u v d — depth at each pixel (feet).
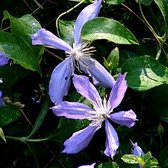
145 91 1.27
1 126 1.23
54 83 1.18
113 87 1.15
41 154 1.29
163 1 1.25
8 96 1.26
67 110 1.14
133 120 1.14
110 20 1.16
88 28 1.16
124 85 1.14
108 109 1.16
